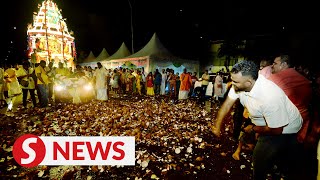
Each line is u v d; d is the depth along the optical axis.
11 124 6.24
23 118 7.03
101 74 11.03
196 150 4.67
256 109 2.34
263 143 2.45
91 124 6.30
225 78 13.17
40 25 21.73
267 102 2.20
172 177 3.52
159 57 17.11
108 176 3.52
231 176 3.59
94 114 7.58
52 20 22.55
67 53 24.03
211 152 4.57
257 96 2.26
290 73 3.17
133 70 17.03
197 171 3.74
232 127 5.81
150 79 14.95
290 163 2.61
